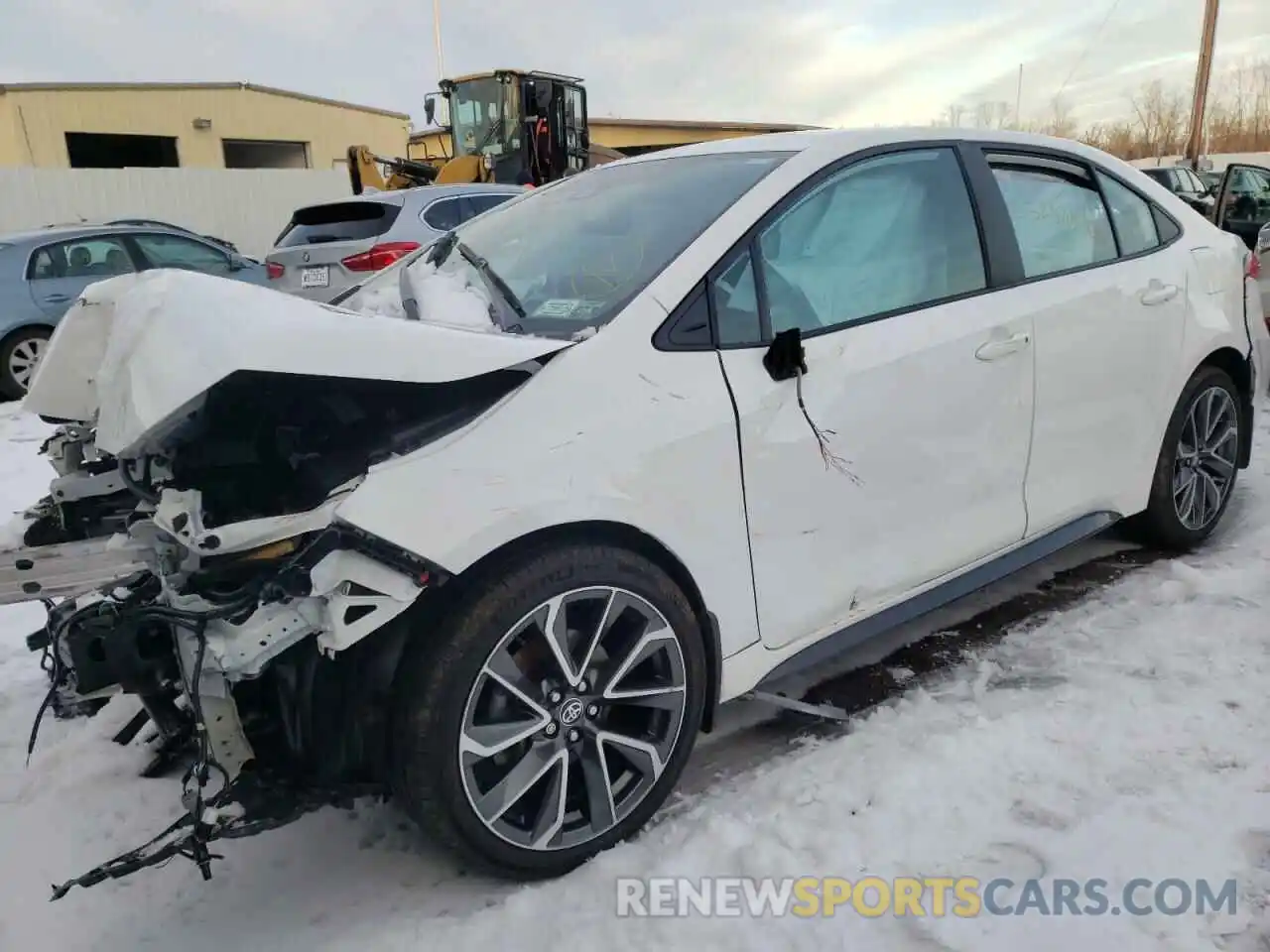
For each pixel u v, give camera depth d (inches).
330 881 95.2
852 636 112.0
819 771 105.3
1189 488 154.8
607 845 94.7
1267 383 168.9
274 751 86.7
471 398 90.4
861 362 107.7
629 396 92.7
